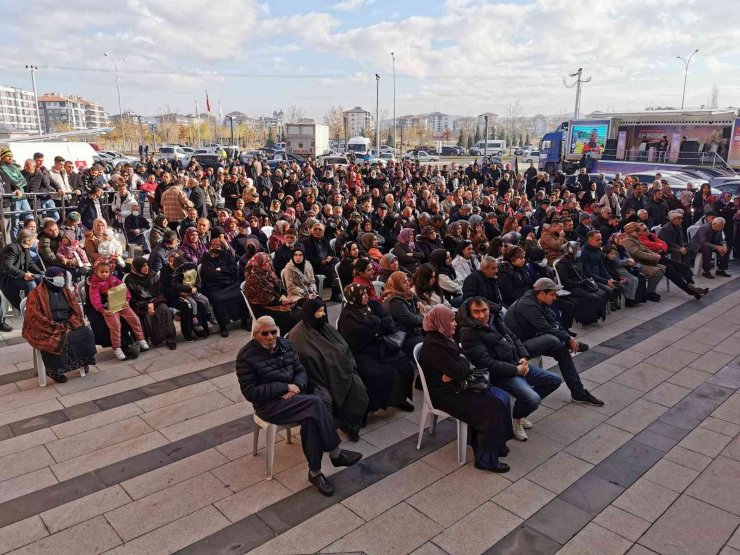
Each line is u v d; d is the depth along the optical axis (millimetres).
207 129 83938
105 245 8805
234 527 3881
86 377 6273
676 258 10773
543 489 4363
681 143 27703
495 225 11688
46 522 3916
